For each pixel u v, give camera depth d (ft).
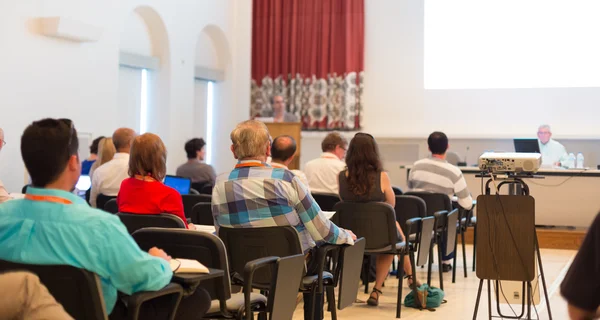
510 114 34.30
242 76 35.04
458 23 35.12
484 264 12.40
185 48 30.83
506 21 34.24
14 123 21.52
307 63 37.14
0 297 5.35
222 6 33.71
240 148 10.53
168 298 7.47
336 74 36.96
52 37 22.81
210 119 34.94
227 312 8.41
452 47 35.27
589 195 25.32
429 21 35.63
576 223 25.55
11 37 21.30
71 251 6.44
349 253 11.39
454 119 35.32
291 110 37.29
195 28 31.55
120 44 28.04
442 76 35.50
